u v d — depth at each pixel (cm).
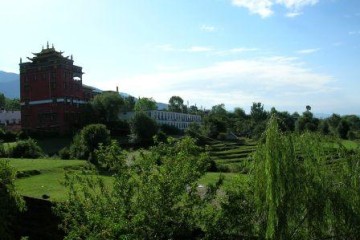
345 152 1270
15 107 19038
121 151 1516
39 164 4588
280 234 1168
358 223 1184
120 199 1391
